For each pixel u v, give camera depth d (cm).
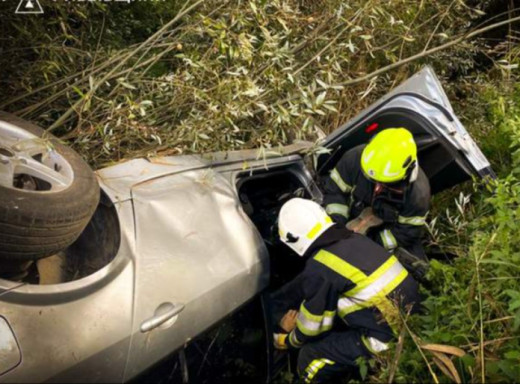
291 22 303
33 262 171
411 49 414
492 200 226
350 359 240
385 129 293
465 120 401
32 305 137
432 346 179
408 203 275
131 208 184
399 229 281
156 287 168
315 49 322
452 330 196
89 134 237
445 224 322
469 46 375
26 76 258
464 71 435
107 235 178
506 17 482
